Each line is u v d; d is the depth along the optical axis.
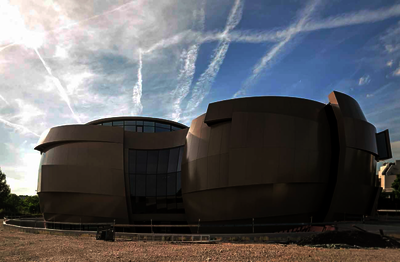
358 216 23.41
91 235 21.78
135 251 13.49
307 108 22.91
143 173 29.86
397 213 40.72
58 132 30.61
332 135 23.17
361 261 10.25
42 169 29.98
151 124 35.66
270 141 21.77
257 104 23.12
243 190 21.86
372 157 24.34
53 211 29.66
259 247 14.23
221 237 18.44
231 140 22.47
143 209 29.03
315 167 21.98
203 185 23.88
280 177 21.28
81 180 28.66
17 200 75.19
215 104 24.52
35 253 13.08
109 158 29.12
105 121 35.78
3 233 23.44
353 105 23.59
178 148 29.55
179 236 19.00
